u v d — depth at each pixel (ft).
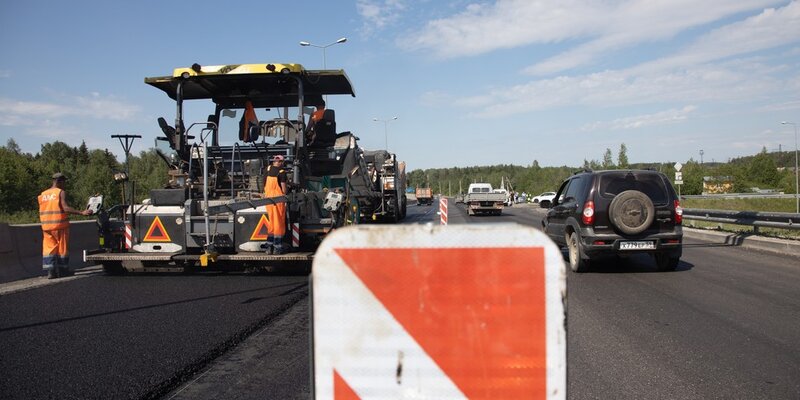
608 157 255.91
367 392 6.24
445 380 6.21
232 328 19.08
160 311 21.71
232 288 26.76
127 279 29.53
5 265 29.53
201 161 33.19
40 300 23.90
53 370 14.69
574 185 34.50
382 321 6.27
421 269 6.26
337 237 6.32
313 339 6.30
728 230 54.39
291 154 33.47
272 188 29.30
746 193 258.16
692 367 15.19
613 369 15.12
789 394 13.19
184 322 19.92
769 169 293.43
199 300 23.88
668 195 31.12
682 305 22.89
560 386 6.17
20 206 152.97
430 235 6.26
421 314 6.24
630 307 22.67
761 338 17.88
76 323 19.77
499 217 109.19
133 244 30.37
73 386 13.51
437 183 597.11
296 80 33.58
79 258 36.73
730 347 16.96
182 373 14.52
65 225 30.32
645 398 13.04
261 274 30.94
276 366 15.37
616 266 34.50
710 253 39.75
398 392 6.23
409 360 6.23
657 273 31.35
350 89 35.96
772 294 24.85
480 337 6.22
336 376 6.27
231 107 34.35
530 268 6.22
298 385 13.91
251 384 13.98
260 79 33.17
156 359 15.66
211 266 30.86
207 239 27.91
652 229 30.71
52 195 30.01
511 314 6.22
